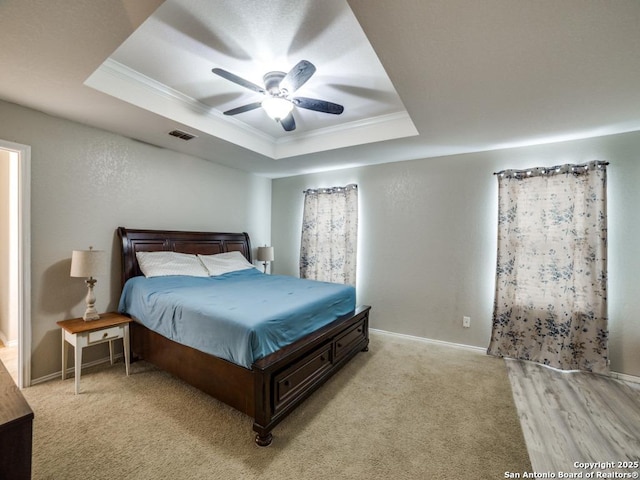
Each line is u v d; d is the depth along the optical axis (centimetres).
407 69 172
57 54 166
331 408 216
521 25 134
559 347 288
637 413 214
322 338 231
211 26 177
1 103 224
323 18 169
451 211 356
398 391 242
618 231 273
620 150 273
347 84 244
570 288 285
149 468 156
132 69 225
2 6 128
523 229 309
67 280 262
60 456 162
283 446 175
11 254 319
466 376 270
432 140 303
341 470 158
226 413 205
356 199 418
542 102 212
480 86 191
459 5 122
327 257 446
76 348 227
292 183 497
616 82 182
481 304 339
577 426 198
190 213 378
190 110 281
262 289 296
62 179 259
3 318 333
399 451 173
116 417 199
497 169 331
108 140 292
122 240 296
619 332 272
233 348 185
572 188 286
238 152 361
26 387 236
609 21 129
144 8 131
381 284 402
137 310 270
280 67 220
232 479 150
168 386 241
